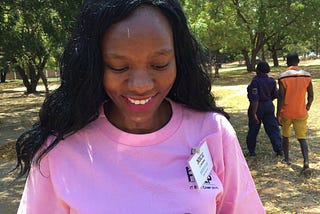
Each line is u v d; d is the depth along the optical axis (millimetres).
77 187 1234
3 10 9695
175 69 1215
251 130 6965
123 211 1215
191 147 1313
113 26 1126
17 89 31141
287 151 6492
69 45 1244
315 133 8547
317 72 28031
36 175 1276
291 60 6176
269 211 4668
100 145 1268
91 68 1172
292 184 5512
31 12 9633
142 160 1263
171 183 1248
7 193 5609
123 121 1305
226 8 26672
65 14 8883
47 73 45656
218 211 1369
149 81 1152
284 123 6254
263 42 33188
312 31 28453
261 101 6883
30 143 1282
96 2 1156
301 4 26391
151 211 1220
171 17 1182
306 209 4684
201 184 1269
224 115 1445
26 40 9906
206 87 1389
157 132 1277
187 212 1234
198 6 25438
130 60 1138
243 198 1390
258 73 6910
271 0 27391
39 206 1271
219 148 1354
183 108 1385
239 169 1389
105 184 1234
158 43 1131
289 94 6043
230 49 33375
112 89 1192
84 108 1245
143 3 1133
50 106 1272
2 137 10492
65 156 1260
